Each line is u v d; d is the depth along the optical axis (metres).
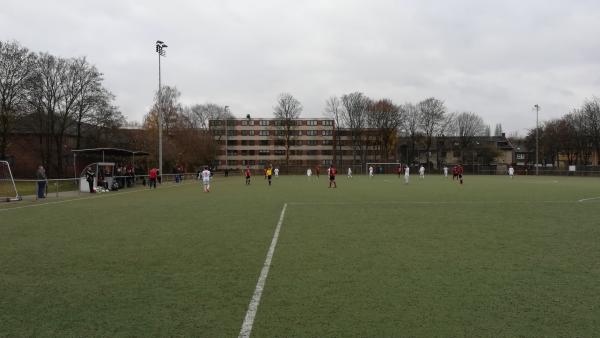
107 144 54.66
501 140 125.31
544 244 9.61
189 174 61.12
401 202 20.61
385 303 5.61
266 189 33.41
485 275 6.96
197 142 73.56
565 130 91.19
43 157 52.62
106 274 7.14
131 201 21.88
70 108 50.75
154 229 12.09
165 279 6.82
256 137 119.81
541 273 7.09
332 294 5.99
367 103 103.38
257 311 5.33
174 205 19.53
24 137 52.59
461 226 12.46
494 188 33.53
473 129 107.44
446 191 29.59
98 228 12.31
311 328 4.79
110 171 32.91
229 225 12.85
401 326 4.83
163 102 70.94
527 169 88.62
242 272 7.23
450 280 6.68
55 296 5.98
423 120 100.56
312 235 10.95
